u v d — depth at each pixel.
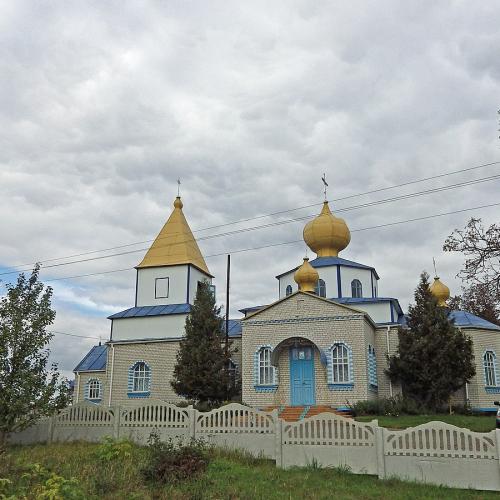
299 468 14.62
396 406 27.06
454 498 12.05
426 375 28.34
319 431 14.92
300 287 33.56
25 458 15.58
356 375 28.16
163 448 14.98
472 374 28.73
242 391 29.91
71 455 16.19
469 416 27.50
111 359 36.09
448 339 28.80
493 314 38.97
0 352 17.12
